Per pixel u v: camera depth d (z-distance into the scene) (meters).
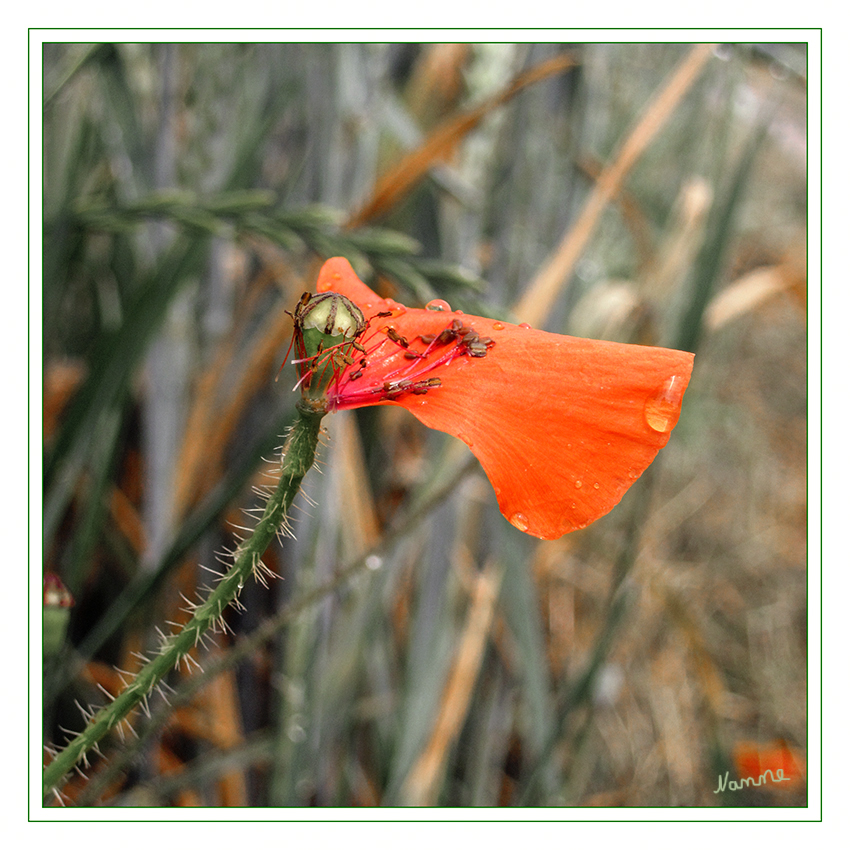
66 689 0.47
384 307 0.31
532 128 0.46
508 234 0.46
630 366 0.29
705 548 0.86
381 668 0.48
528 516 0.28
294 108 0.49
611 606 0.45
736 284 0.52
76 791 0.45
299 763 0.41
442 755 0.46
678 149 0.60
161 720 0.32
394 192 0.38
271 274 0.48
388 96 0.45
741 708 0.72
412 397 0.29
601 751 0.66
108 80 0.41
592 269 0.55
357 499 0.43
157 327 0.38
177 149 0.47
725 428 0.92
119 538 0.48
